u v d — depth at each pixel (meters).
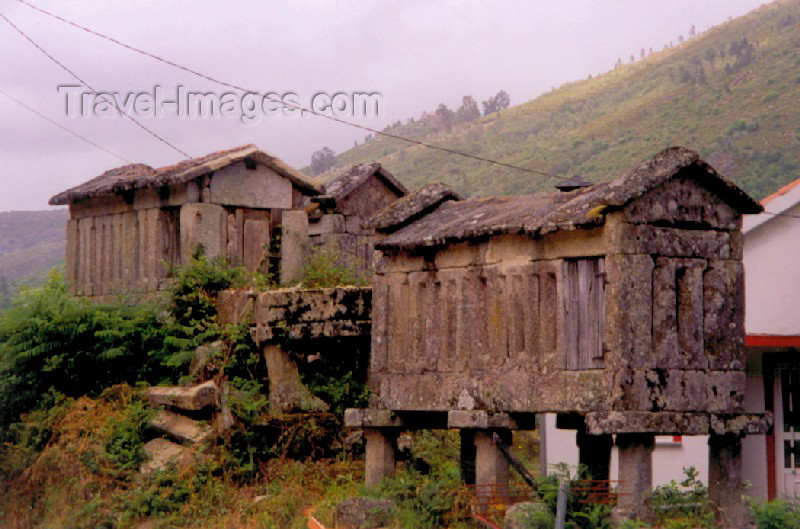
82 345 17.89
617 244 12.17
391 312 14.96
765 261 17.36
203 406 16.09
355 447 16.88
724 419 12.55
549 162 101.25
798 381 17.33
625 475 12.12
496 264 13.50
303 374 17.08
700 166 12.54
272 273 20.36
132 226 20.39
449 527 13.32
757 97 100.88
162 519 14.70
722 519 12.66
